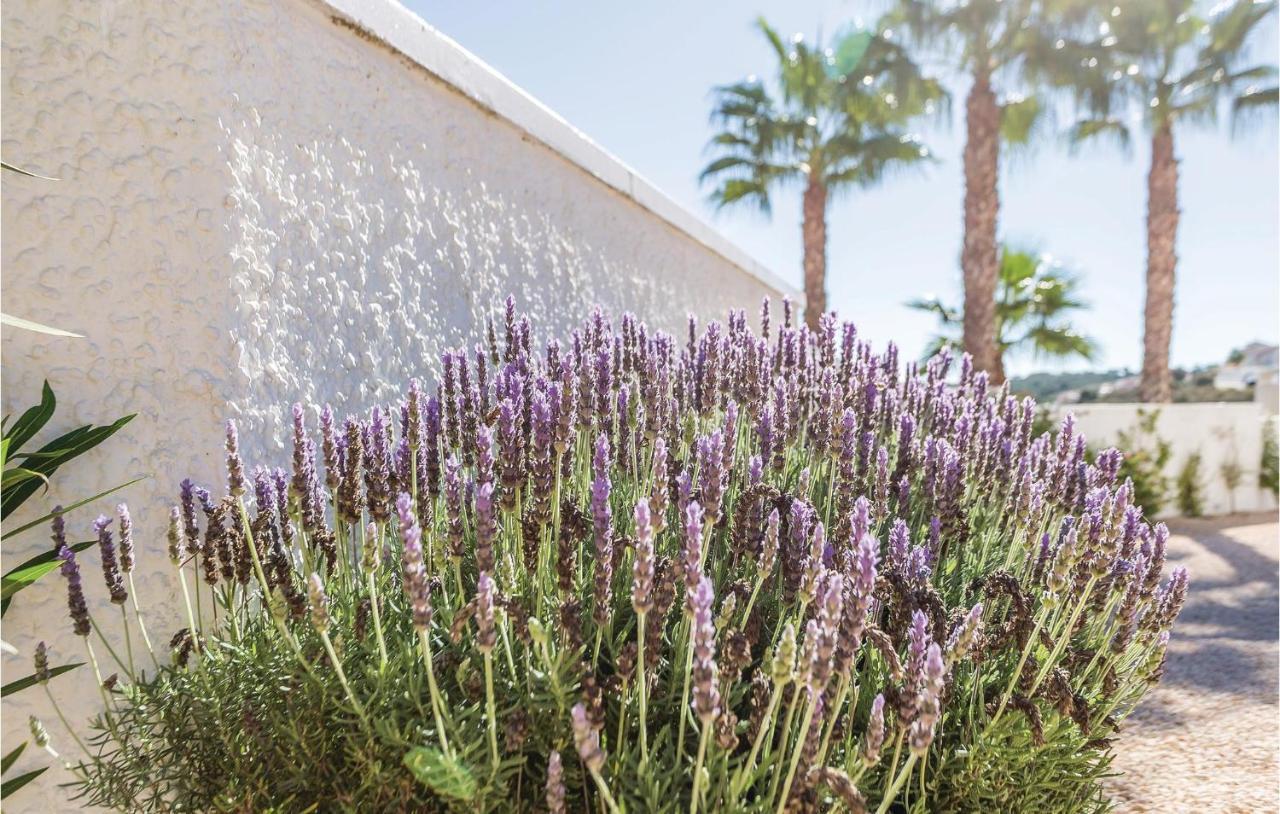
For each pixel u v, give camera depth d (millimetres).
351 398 2512
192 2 2057
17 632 1689
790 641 1138
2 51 1773
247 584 1866
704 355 2494
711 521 1496
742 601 1589
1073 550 1572
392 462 1965
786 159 13672
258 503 1847
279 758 1517
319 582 1290
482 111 3387
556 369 2533
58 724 1734
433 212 3049
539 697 1283
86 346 1825
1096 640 2098
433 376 2955
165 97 1983
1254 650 3961
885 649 1337
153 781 1583
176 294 1970
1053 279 13148
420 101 3010
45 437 1757
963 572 2201
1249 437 9180
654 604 1357
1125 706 2439
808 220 14031
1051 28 10930
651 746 1443
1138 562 1804
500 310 3438
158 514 1892
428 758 1232
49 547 1744
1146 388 12961
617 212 4688
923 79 11406
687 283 5738
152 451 1897
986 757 1541
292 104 2367
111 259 1873
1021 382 13625
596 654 1397
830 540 1865
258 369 2156
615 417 2174
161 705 1598
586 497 1920
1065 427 2391
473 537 1885
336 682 1484
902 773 1205
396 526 1925
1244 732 2930
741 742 1502
